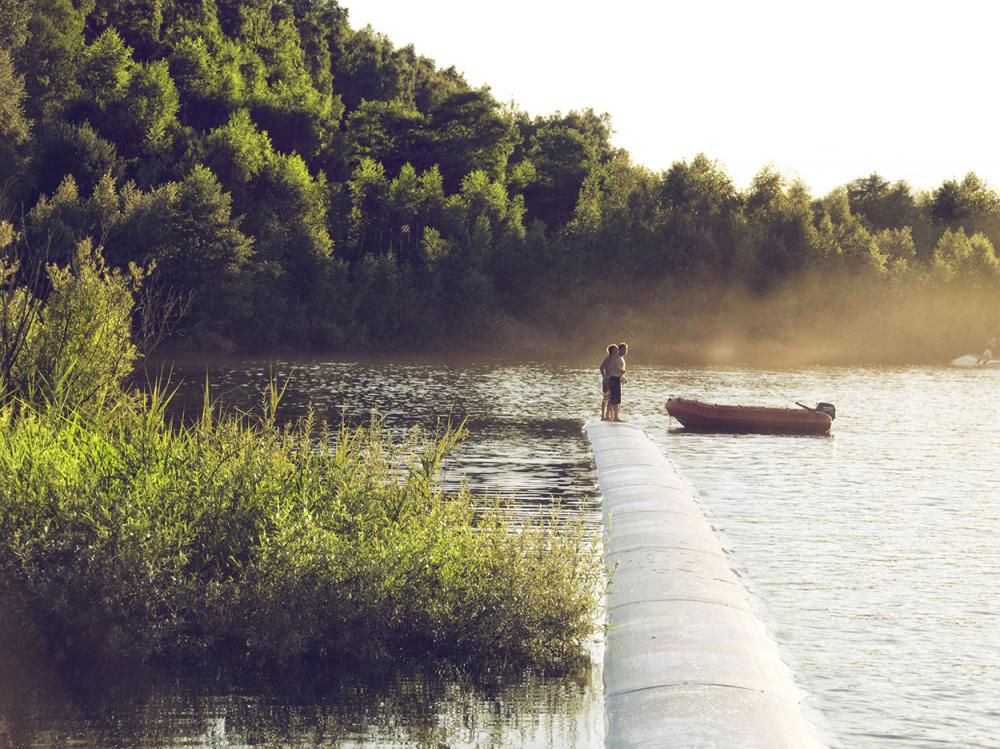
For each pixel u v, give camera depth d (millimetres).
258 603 10109
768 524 17656
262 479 11422
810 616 12258
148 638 9969
